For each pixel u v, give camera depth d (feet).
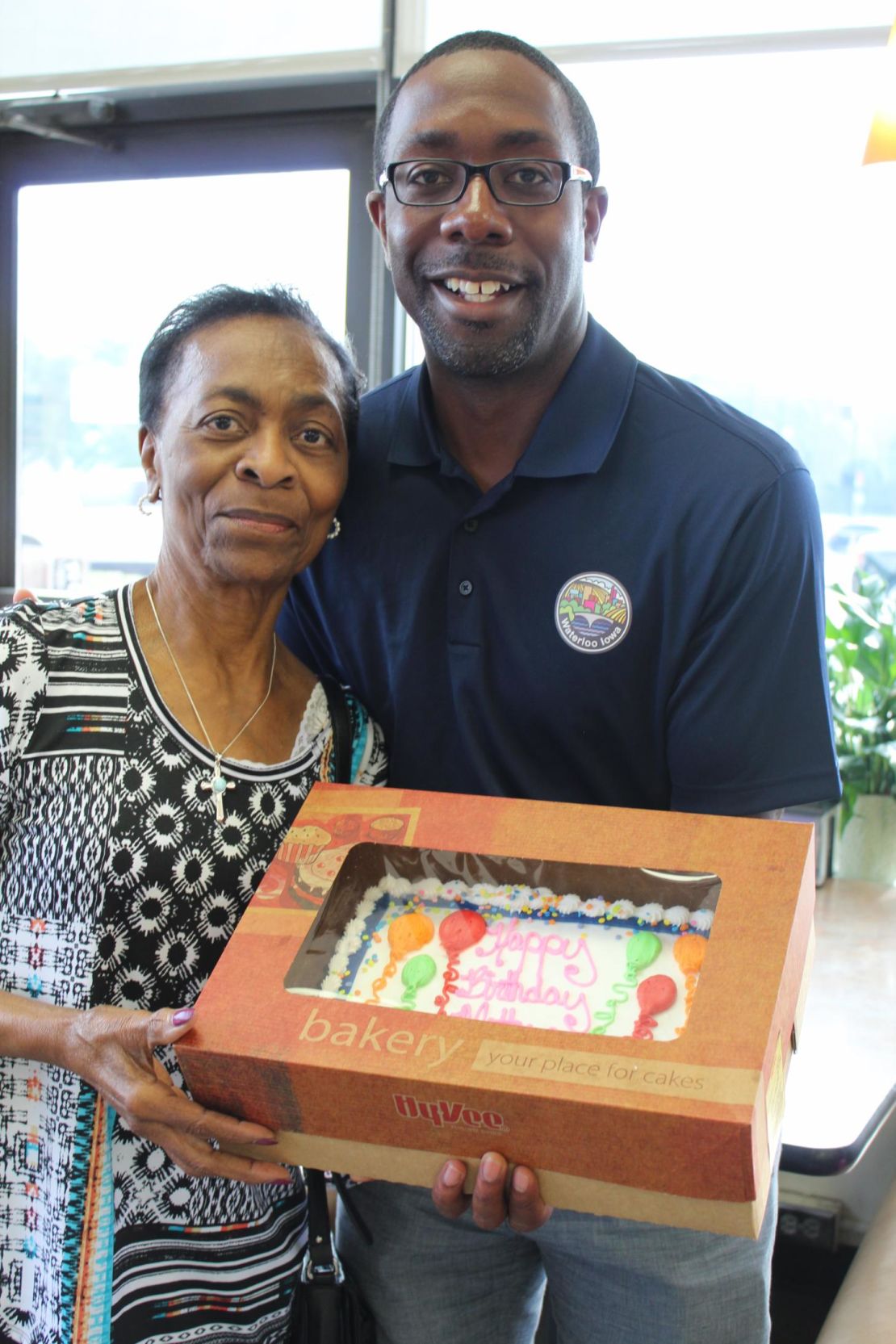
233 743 3.51
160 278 8.50
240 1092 2.88
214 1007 2.91
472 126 3.71
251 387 3.35
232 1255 3.43
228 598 3.50
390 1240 4.05
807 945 3.15
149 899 3.31
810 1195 6.70
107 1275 3.28
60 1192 3.28
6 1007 3.22
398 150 3.85
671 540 3.88
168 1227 3.34
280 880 3.17
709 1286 3.73
